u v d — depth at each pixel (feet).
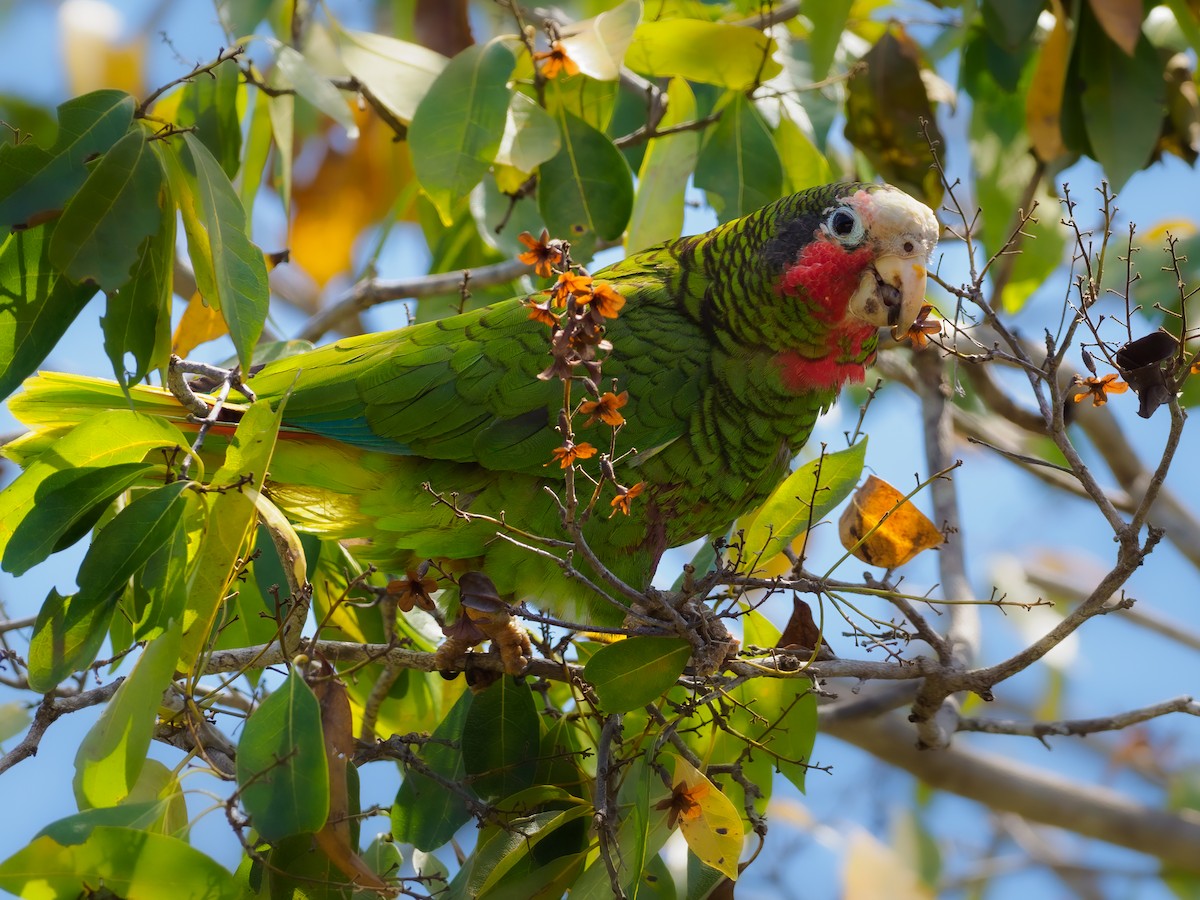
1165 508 37.73
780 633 24.22
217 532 18.42
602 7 37.11
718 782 21.77
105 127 19.44
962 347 32.42
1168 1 30.68
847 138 32.07
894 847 39.86
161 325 20.36
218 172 19.81
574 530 18.26
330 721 18.80
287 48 27.22
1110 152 29.50
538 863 21.93
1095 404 20.10
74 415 23.70
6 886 16.92
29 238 19.88
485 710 22.80
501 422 24.06
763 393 25.12
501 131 25.44
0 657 23.73
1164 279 35.01
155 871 17.24
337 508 25.05
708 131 30.04
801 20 35.83
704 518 25.67
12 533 19.66
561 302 17.10
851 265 24.34
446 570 25.45
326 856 18.98
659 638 19.84
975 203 35.32
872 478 22.61
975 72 33.50
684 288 25.54
